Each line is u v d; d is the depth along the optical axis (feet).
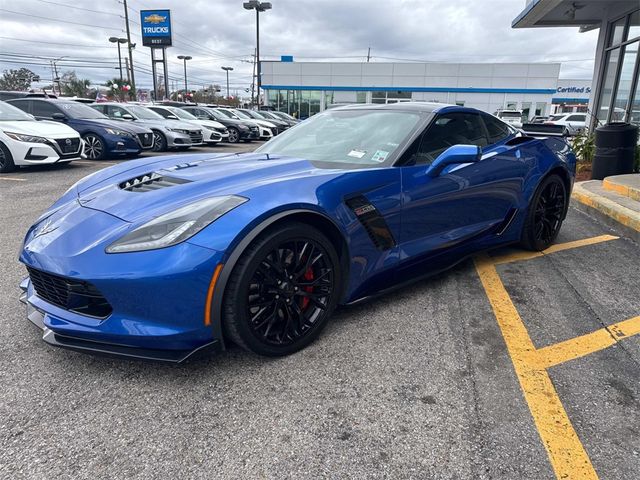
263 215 6.64
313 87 122.62
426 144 9.48
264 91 125.18
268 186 7.17
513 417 6.07
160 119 42.70
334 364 7.29
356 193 7.97
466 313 9.08
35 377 6.90
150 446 5.57
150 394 6.55
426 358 7.47
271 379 6.89
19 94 38.14
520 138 12.08
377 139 9.56
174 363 6.35
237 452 5.48
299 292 7.33
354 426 5.91
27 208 17.54
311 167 8.51
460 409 6.23
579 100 153.69
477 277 11.02
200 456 5.41
